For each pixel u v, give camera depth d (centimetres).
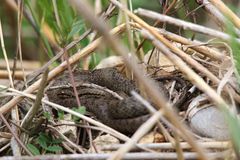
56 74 605
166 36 602
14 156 499
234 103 504
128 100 548
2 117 541
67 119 578
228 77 512
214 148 488
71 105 602
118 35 625
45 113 543
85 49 620
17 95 577
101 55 811
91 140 530
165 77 614
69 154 511
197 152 417
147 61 676
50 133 550
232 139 448
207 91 479
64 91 612
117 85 625
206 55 600
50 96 613
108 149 506
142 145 489
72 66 644
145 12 541
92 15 373
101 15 670
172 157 466
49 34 852
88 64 754
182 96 569
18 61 911
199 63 588
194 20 670
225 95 533
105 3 770
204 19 770
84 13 372
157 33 557
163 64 672
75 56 620
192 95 574
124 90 618
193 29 545
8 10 959
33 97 570
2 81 747
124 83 620
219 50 643
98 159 478
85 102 595
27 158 490
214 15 610
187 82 598
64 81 630
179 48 593
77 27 629
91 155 480
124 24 616
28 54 1010
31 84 638
